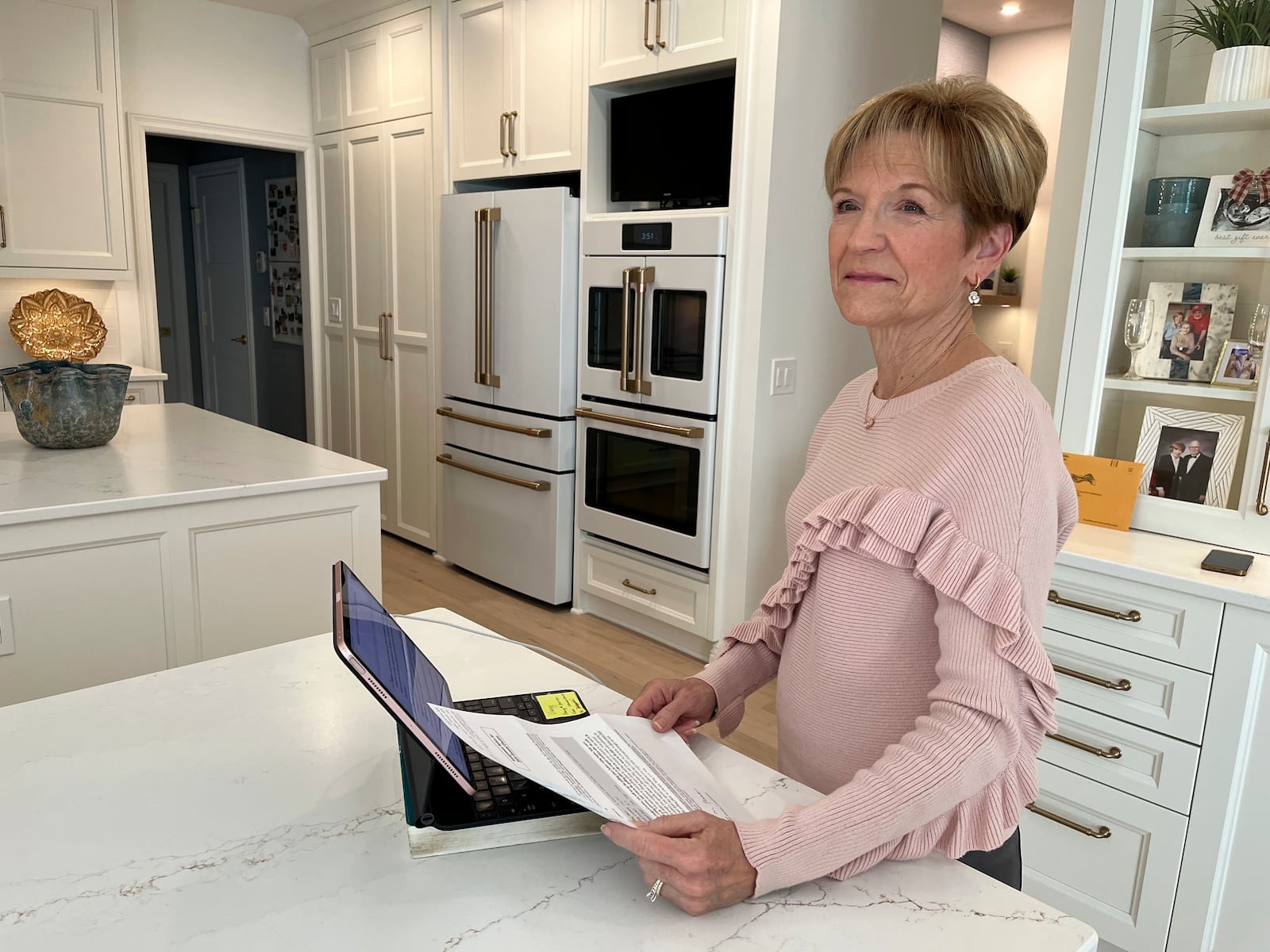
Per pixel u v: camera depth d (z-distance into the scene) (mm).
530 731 863
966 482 806
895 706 885
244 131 4676
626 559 3412
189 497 1826
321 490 2033
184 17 4414
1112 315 1950
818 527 916
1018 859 1045
